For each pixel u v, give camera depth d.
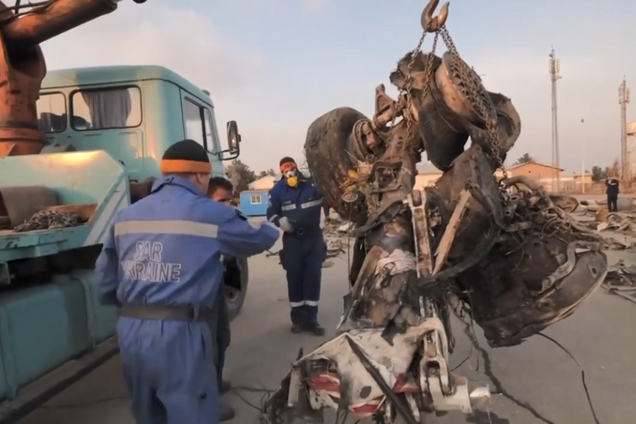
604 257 2.53
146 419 2.48
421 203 2.35
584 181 50.38
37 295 2.94
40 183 3.82
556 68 40.88
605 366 4.46
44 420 3.71
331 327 5.97
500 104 2.92
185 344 2.41
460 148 2.86
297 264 5.66
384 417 2.06
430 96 2.71
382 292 2.16
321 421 2.09
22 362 2.76
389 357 1.95
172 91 5.42
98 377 4.57
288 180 5.59
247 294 8.01
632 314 6.13
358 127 3.54
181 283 2.42
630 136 49.59
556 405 3.73
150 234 2.47
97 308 3.44
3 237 2.60
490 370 4.43
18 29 4.47
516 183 2.78
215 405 2.50
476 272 2.66
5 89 4.50
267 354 5.07
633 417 3.51
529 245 2.59
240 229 2.54
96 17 4.56
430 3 2.60
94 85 5.29
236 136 6.52
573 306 2.48
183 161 2.62
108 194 3.60
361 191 3.14
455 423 3.48
